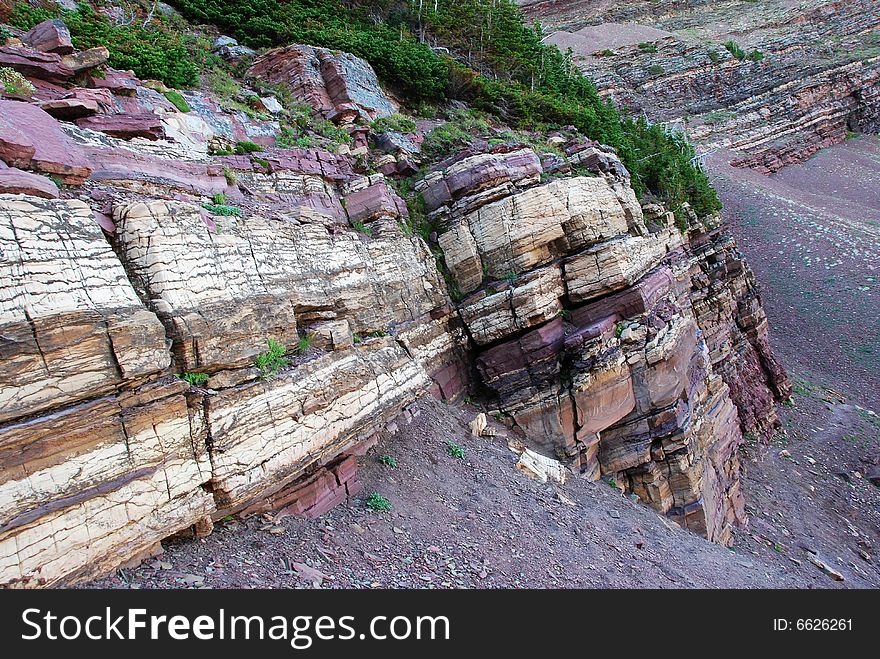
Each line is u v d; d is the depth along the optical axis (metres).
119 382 6.12
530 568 9.47
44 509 5.30
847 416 33.97
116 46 13.48
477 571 8.78
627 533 12.98
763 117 79.06
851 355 41.09
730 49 88.81
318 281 10.58
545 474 14.15
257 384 7.80
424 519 9.97
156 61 13.86
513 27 34.41
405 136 19.53
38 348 5.49
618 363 16.25
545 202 16.30
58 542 5.41
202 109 13.45
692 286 28.98
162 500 6.39
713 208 35.00
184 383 6.79
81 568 5.57
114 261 6.59
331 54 20.58
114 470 5.95
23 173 6.08
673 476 17.14
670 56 89.00
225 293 7.97
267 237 9.45
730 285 34.47
